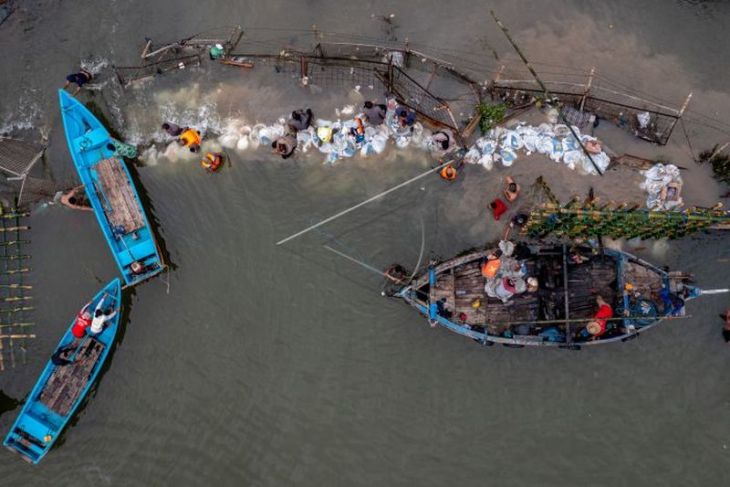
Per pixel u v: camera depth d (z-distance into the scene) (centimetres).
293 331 1864
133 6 2016
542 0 1973
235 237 1914
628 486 1750
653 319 1722
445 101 1912
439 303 1764
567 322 1683
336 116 1928
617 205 1850
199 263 1911
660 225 1714
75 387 1817
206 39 1977
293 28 1975
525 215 1825
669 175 1836
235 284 1895
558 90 1912
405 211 1891
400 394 1816
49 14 2025
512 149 1878
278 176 1920
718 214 1677
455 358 1820
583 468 1762
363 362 1836
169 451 1831
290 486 1789
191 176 1936
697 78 1925
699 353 1803
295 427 1819
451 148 1880
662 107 1902
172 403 1856
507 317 1762
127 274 1842
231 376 1858
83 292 1900
